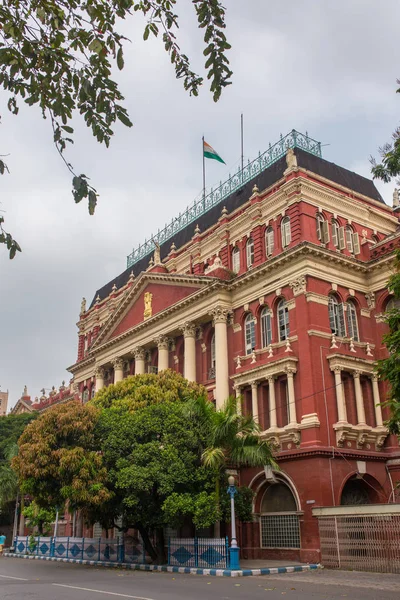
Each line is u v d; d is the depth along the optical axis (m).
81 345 61.56
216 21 8.80
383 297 35.31
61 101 8.47
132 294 47.22
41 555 41.91
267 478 31.72
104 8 8.47
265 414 33.94
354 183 41.88
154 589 18.20
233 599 15.37
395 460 31.88
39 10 7.98
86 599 15.35
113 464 29.56
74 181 7.86
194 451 29.14
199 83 9.34
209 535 34.09
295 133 40.44
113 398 33.69
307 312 32.62
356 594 16.78
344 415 31.08
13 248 8.40
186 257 45.31
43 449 28.84
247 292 37.12
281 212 36.59
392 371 16.92
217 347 37.19
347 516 26.70
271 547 31.28
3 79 8.33
